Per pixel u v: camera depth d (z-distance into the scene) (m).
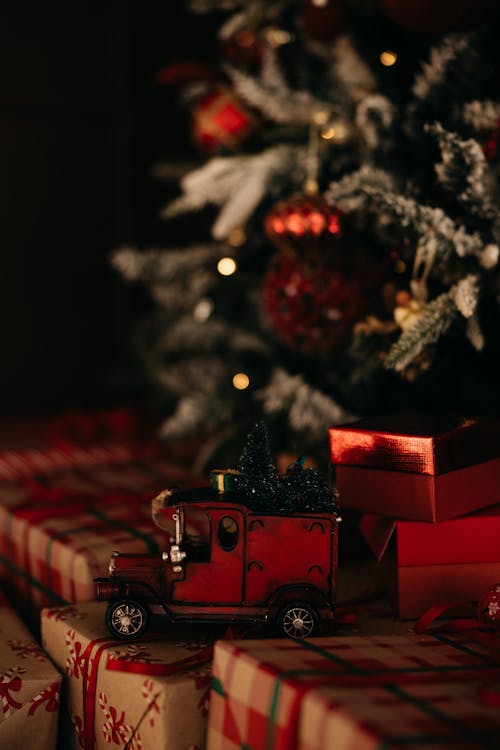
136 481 1.45
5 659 1.09
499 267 1.16
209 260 1.53
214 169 1.35
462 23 1.17
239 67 1.48
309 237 1.23
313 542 1.06
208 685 1.00
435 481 1.08
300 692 0.92
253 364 1.53
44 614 1.13
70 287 2.07
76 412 1.80
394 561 1.11
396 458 1.09
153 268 1.54
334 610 1.06
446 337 1.21
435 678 0.95
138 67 2.03
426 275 1.17
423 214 1.14
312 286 1.27
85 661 1.06
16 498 1.38
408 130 1.22
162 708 0.98
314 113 1.32
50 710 1.06
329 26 1.28
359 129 1.28
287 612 1.05
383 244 1.29
